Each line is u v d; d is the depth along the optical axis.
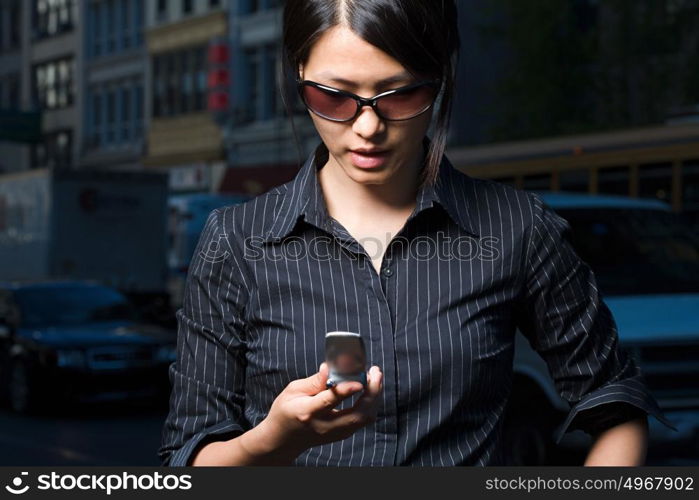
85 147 96.62
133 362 27.92
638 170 28.77
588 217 17.81
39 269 51.31
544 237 4.54
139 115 91.88
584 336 4.61
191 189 84.88
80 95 97.25
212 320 4.57
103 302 30.59
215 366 4.57
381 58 4.11
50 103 101.69
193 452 4.29
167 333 29.39
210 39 82.25
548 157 30.86
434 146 4.39
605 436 4.60
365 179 4.27
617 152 29.31
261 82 80.00
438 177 4.47
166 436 4.62
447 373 4.32
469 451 4.37
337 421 3.69
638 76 50.59
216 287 4.55
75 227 50.94
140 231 52.22
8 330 29.11
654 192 28.42
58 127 100.25
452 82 4.32
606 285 16.92
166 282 52.66
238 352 4.57
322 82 4.18
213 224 4.61
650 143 28.48
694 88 48.62
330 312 4.38
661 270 17.25
